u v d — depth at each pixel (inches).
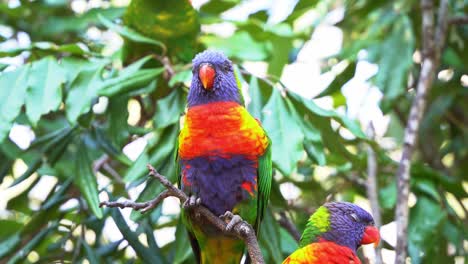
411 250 278.1
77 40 340.8
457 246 286.8
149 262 264.4
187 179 230.4
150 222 274.1
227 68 235.9
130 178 243.3
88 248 269.4
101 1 359.3
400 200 271.6
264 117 249.0
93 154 286.5
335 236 237.6
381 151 277.1
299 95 259.9
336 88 317.1
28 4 336.8
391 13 327.0
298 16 336.8
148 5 284.2
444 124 374.9
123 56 290.5
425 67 301.7
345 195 345.1
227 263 242.2
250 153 228.8
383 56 310.8
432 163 358.0
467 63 343.3
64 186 276.4
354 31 340.5
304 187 319.0
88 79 252.1
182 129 232.7
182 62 296.7
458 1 346.9
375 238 240.8
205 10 335.0
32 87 248.5
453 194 300.7
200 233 235.3
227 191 229.6
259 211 238.5
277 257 258.4
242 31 305.3
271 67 334.3
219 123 227.5
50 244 289.6
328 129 265.6
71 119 243.8
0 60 269.3
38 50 265.4
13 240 275.7
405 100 361.1
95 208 251.0
